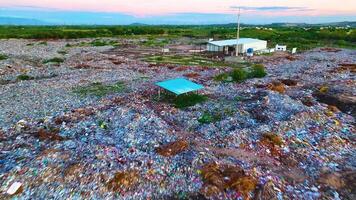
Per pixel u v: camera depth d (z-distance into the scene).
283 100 34.34
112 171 19.11
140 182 18.50
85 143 23.47
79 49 91.12
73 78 49.59
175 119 30.31
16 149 22.70
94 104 34.59
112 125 27.61
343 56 78.06
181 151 22.67
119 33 148.62
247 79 48.25
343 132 27.14
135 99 36.56
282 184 19.02
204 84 44.97
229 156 22.31
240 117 30.14
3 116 31.48
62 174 18.62
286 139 25.12
